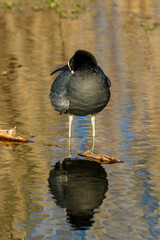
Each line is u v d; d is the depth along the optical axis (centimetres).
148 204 798
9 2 3991
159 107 1456
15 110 1450
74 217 750
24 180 919
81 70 1113
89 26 3234
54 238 685
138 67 2089
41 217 755
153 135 1203
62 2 4297
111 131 1248
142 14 3609
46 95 1641
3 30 3094
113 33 2980
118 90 1680
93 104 1133
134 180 911
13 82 1850
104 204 802
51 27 3212
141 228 714
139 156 1053
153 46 2616
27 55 2395
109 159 1032
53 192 855
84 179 920
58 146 1143
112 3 4162
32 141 1185
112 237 686
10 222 733
